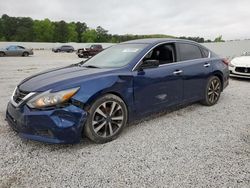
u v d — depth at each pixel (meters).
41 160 3.12
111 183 2.67
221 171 2.87
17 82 8.50
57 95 3.16
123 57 4.16
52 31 92.88
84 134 3.46
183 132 4.00
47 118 3.10
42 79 3.61
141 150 3.38
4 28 92.56
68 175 2.81
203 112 5.04
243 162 3.06
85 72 3.73
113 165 3.01
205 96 5.28
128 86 3.76
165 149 3.41
